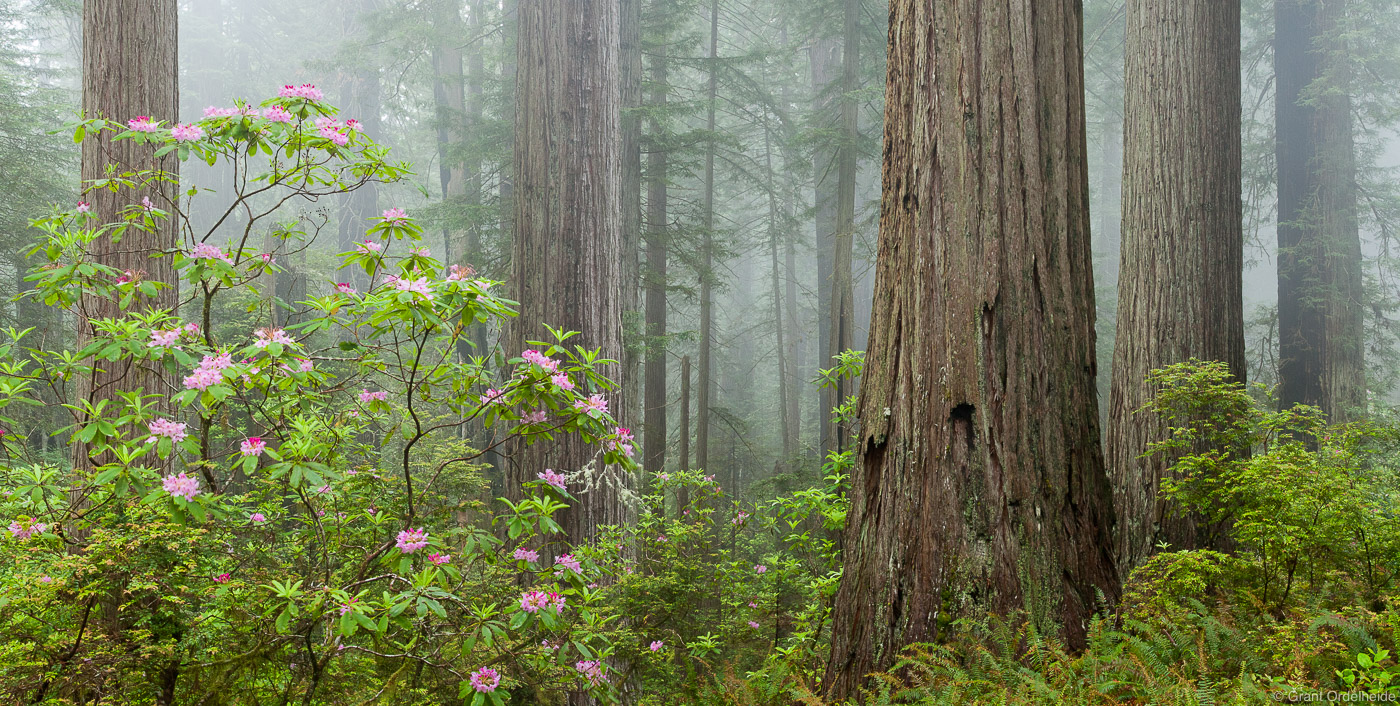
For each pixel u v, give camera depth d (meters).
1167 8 7.32
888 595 3.71
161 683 3.46
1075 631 3.46
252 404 3.55
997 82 3.86
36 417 10.78
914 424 3.79
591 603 4.50
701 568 5.75
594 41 7.50
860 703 3.61
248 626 3.46
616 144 7.70
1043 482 3.63
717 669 4.80
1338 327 14.04
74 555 3.40
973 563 3.55
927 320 3.83
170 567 3.61
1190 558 3.88
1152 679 2.79
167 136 3.41
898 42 4.14
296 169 3.60
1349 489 4.07
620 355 7.60
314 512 3.62
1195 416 5.87
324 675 3.58
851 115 16.19
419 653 3.58
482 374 3.53
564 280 7.33
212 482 3.43
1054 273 3.85
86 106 5.20
